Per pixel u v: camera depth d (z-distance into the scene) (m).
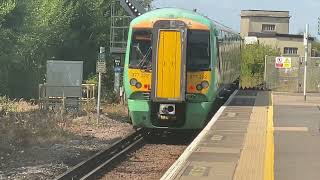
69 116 28.39
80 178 14.69
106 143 21.22
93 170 15.36
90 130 24.42
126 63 21.58
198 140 16.89
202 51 21.47
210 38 21.55
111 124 26.61
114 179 14.77
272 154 14.61
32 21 39.84
